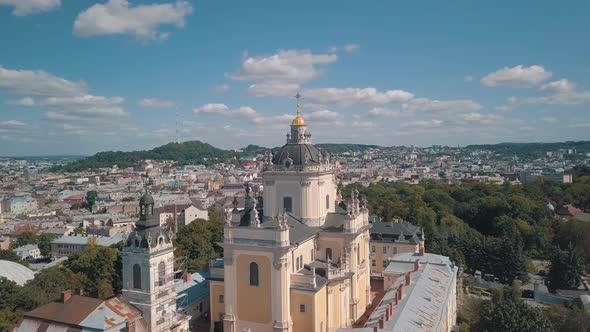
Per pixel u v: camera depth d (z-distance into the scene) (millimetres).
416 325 80875
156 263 87500
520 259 159375
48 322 82688
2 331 92500
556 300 133750
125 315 83562
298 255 101562
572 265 149875
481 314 97188
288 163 108000
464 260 164750
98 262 139375
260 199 142250
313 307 94375
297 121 113875
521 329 86125
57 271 131125
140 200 89000
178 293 113750
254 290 96625
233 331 98375
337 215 113438
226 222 98688
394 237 163750
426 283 103625
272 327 94938
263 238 94812
